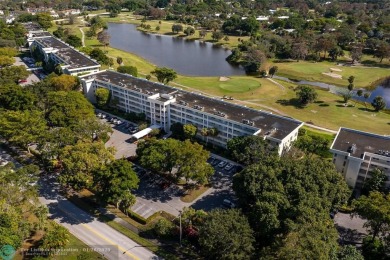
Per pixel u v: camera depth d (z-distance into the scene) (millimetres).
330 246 98188
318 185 120312
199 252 111750
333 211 127750
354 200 121125
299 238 95312
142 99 197125
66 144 151375
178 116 185125
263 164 129250
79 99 189625
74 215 127438
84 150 135000
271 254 96750
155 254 111000
